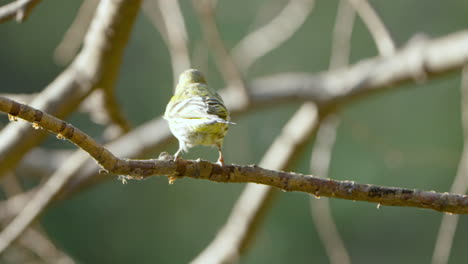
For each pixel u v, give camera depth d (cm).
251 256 1669
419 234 1681
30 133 799
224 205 1711
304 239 1688
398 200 528
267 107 1100
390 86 1032
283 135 1141
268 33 1136
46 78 1670
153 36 1706
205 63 1112
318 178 534
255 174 534
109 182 1662
